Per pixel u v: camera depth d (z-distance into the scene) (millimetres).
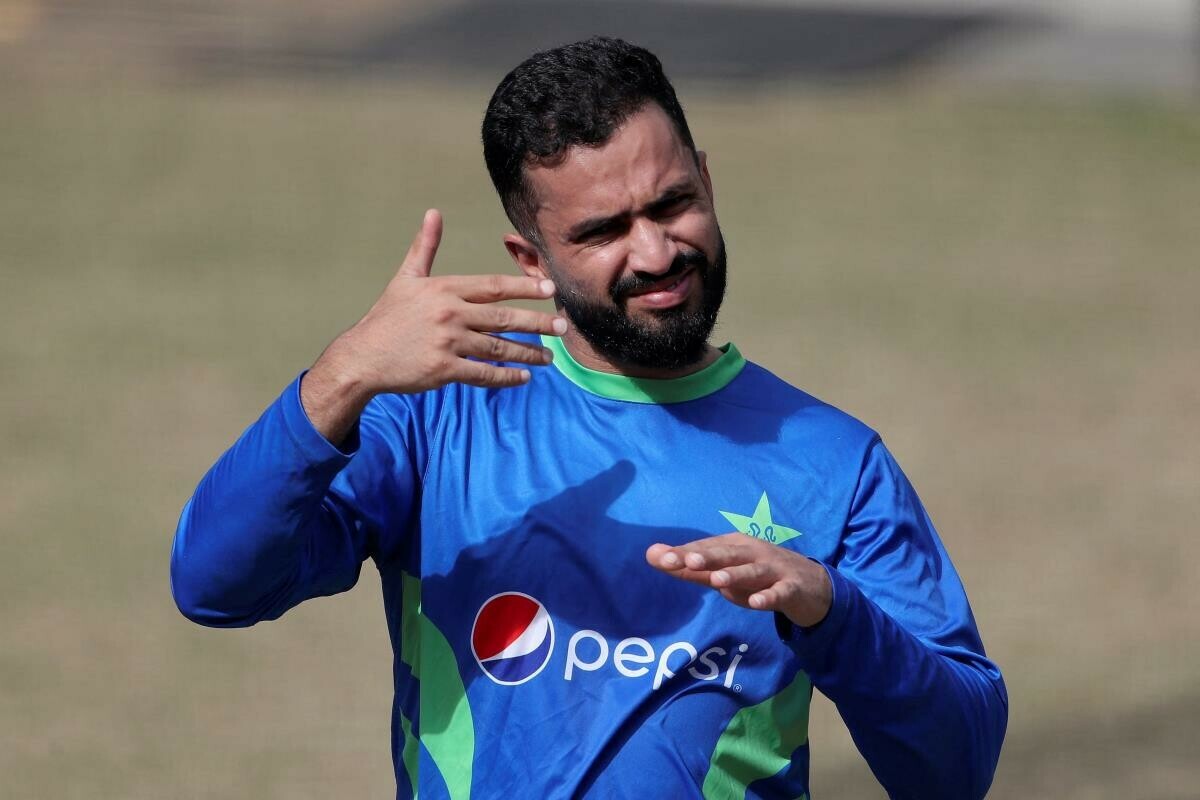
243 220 42219
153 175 45781
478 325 7094
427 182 45562
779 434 8141
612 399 8141
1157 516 25141
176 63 58000
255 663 20406
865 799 16875
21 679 19703
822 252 40375
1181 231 42781
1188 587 22578
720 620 7711
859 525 8039
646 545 7809
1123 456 27766
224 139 49094
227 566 7324
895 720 7398
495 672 7777
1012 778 17344
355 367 7148
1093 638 21016
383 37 63438
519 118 7719
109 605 21891
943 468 27016
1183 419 29609
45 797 16875
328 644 21047
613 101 7605
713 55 61812
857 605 7141
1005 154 49375
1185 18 68750
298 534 7340
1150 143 50562
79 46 59250
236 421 29047
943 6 71750
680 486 7941
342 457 7242
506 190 7953
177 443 28031
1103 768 17562
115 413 29344
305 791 17266
